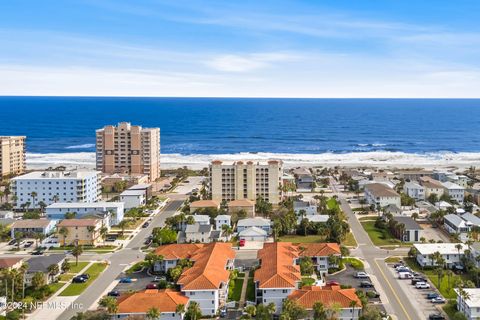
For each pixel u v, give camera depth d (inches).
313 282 6973.4
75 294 6801.2
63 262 7696.9
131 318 5556.1
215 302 6210.6
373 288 6914.4
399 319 5940.0
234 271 7495.1
